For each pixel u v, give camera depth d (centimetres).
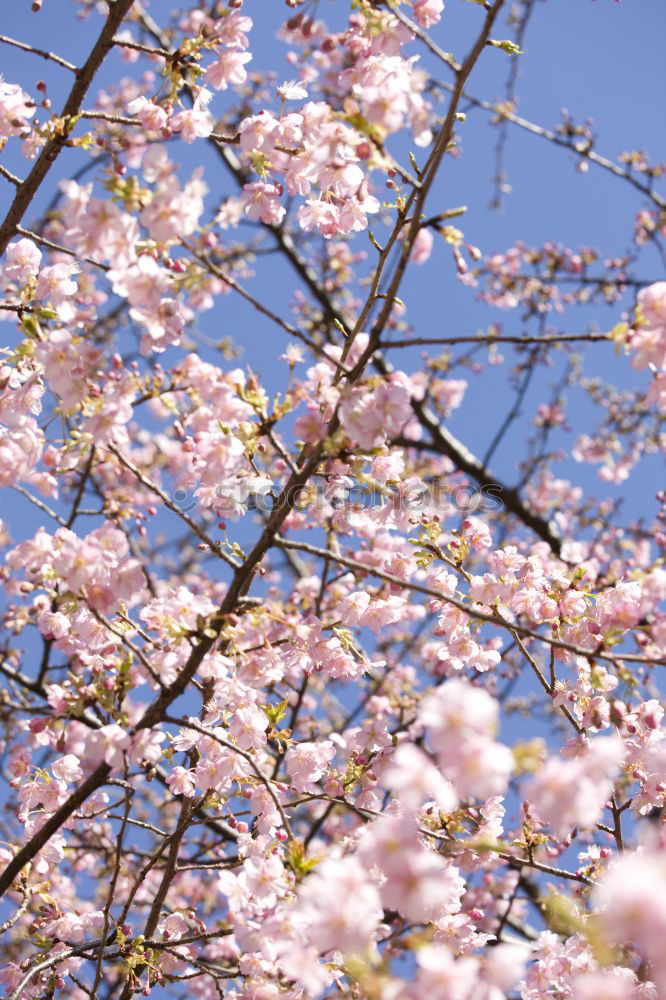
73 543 299
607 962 219
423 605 704
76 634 378
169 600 337
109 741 310
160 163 284
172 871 372
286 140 371
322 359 459
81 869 643
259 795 356
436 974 221
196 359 343
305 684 541
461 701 224
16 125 388
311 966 262
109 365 376
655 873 207
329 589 570
